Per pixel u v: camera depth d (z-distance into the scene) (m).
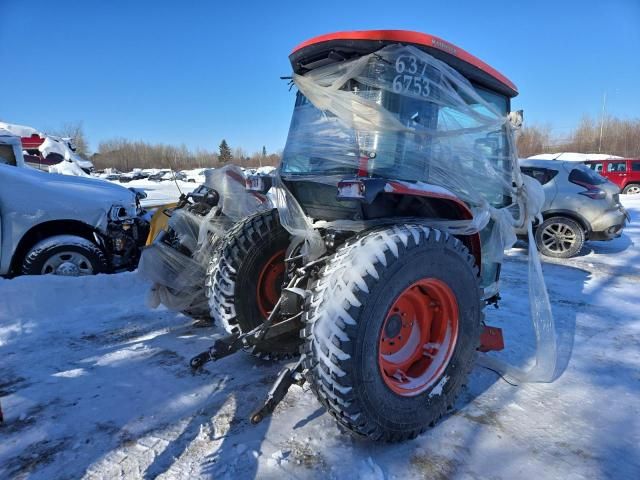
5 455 2.31
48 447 2.37
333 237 2.67
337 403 2.14
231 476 2.14
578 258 7.52
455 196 2.67
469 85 2.98
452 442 2.42
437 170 2.80
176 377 3.14
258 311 3.25
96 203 5.42
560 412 2.71
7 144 7.31
